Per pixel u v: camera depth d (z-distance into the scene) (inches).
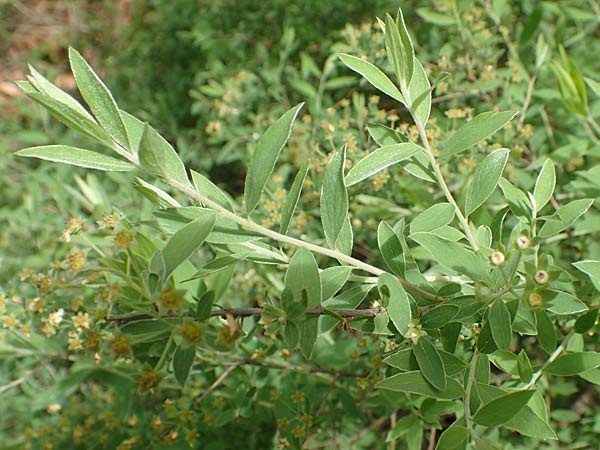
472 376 8.8
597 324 11.4
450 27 18.0
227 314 8.9
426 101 9.5
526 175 14.3
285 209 8.7
